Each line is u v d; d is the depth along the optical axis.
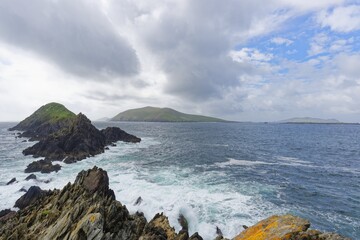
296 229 8.40
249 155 83.56
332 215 33.59
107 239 17.16
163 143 119.50
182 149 96.94
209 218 30.78
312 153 90.38
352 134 197.75
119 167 60.16
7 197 38.91
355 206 36.84
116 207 22.30
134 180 46.72
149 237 19.92
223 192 40.62
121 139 123.19
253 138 152.62
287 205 36.41
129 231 20.31
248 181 48.53
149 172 54.66
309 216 33.09
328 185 47.75
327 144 121.62
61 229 19.38
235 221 30.09
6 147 96.94
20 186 43.75
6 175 52.09
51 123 140.75
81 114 94.75
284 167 63.97
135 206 33.66
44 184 45.62
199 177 50.53
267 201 37.53
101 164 64.00
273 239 8.19
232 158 76.88
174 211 32.12
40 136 129.25
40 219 25.00
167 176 50.78
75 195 28.83
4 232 24.09
